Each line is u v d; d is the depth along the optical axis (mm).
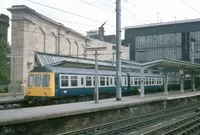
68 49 43375
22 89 34281
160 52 66875
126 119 20797
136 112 24734
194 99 43094
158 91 46531
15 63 34844
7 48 50125
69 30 42969
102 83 32125
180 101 36500
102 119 20016
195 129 16938
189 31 64000
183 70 43688
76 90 28219
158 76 45781
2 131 12727
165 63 32344
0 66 47531
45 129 15109
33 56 36094
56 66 28703
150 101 27062
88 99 30594
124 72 37875
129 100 26594
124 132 16156
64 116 16391
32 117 14031
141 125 18703
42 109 17938
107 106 20344
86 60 40688
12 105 25594
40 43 37656
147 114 24188
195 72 49688
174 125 17969
